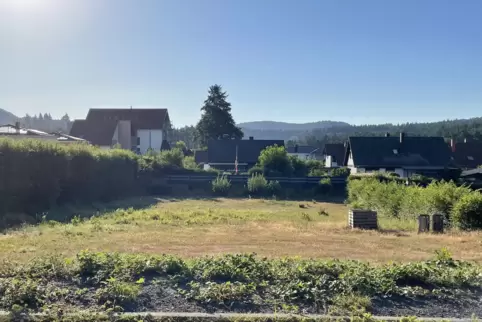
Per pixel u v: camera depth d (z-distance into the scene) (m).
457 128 100.69
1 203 18.44
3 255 9.95
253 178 40.00
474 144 61.88
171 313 5.66
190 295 6.12
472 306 6.18
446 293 6.55
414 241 14.02
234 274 6.84
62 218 19.98
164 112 67.12
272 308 5.93
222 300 6.05
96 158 28.56
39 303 5.86
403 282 6.89
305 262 7.55
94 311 5.64
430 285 6.84
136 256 7.55
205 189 41.94
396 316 5.79
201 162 62.94
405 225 18.52
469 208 17.45
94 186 28.44
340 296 6.21
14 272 6.80
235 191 40.72
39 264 7.11
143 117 66.12
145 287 6.38
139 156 42.28
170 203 31.31
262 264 7.31
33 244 12.14
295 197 39.56
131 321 5.45
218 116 74.50
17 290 5.99
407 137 51.12
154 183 41.44
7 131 35.75
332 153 62.41
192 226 17.50
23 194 19.91
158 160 43.53
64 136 40.81
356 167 48.56
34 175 20.81
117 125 57.72
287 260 7.71
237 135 76.56
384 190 24.02
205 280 6.71
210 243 12.99
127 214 21.59
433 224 17.05
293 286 6.41
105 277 6.62
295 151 86.94
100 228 16.03
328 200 37.62
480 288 6.80
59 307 5.75
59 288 6.26
